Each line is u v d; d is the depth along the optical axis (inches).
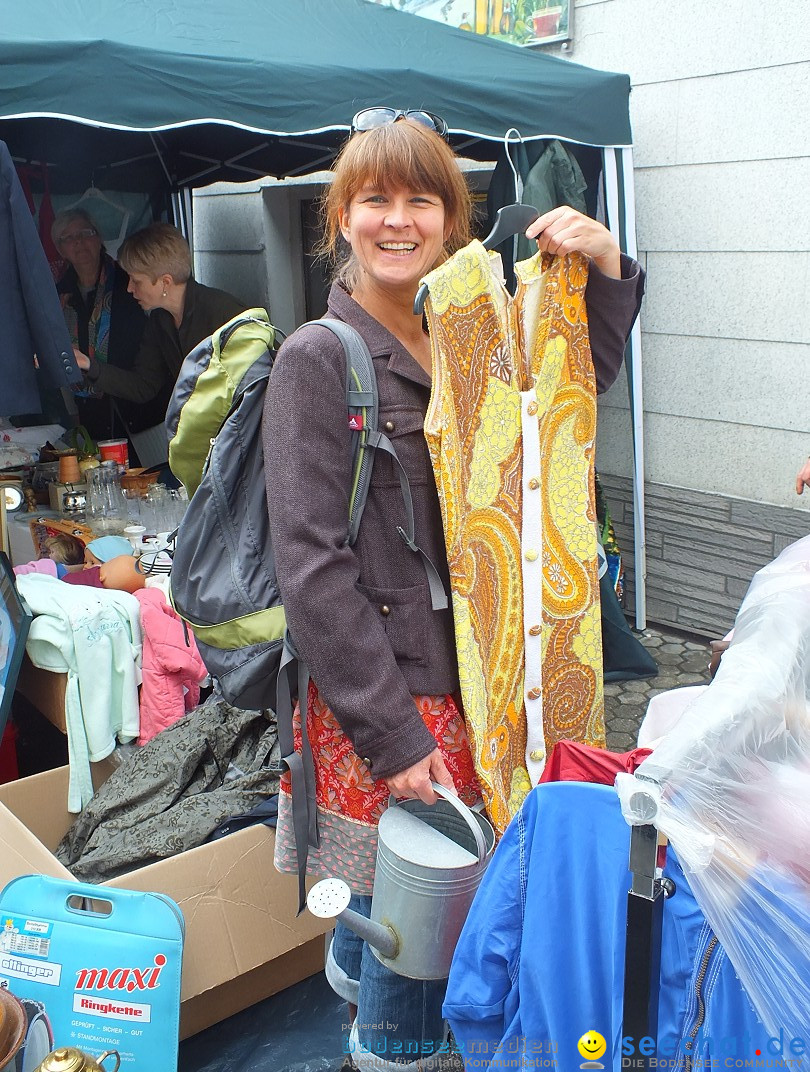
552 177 138.6
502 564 61.3
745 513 154.3
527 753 65.3
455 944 54.1
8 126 173.6
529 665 63.2
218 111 105.0
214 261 239.3
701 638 165.8
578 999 45.1
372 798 59.2
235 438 60.1
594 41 159.8
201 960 77.9
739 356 150.9
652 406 164.4
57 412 157.0
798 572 48.1
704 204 150.0
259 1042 83.0
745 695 37.8
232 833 84.5
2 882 82.6
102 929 71.6
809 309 140.7
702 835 34.1
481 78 126.4
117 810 94.0
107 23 109.4
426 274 57.1
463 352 55.4
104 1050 70.4
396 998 61.0
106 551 122.9
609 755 51.6
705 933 40.1
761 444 151.2
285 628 59.6
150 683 106.1
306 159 188.7
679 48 148.0
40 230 184.7
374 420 54.7
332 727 59.6
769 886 35.8
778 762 38.4
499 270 58.1
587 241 58.1
